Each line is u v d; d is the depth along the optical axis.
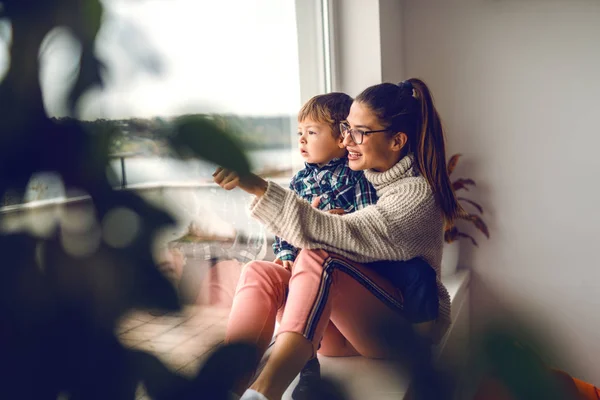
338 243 1.24
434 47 2.51
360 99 1.42
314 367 1.22
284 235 1.20
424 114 1.46
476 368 0.34
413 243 1.35
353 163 1.45
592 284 2.46
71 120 0.33
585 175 2.40
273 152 1.79
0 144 0.31
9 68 0.32
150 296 0.33
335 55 2.12
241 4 1.52
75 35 0.33
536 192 2.47
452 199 1.49
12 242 0.31
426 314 1.32
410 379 0.42
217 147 0.30
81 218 0.33
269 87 1.75
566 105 2.38
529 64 2.40
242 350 0.37
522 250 2.53
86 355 0.32
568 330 2.52
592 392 1.10
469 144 2.53
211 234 1.27
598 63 2.32
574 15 2.32
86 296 0.32
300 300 1.13
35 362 0.31
